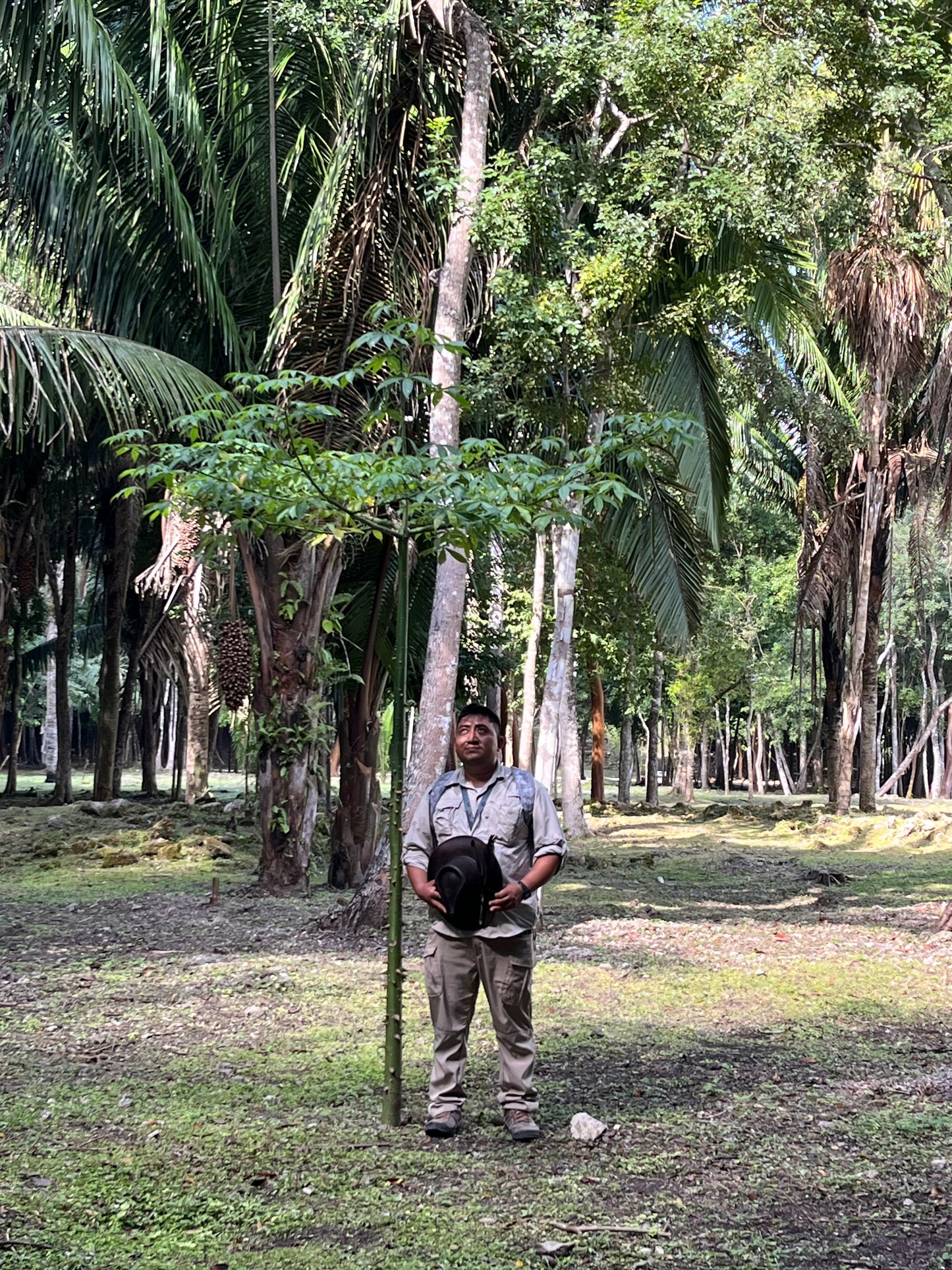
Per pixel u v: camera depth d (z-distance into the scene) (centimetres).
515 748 3072
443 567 915
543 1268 331
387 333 454
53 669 3691
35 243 1173
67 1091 498
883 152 1025
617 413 1062
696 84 959
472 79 985
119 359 968
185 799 2583
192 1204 371
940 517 1228
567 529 1160
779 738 4741
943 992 735
